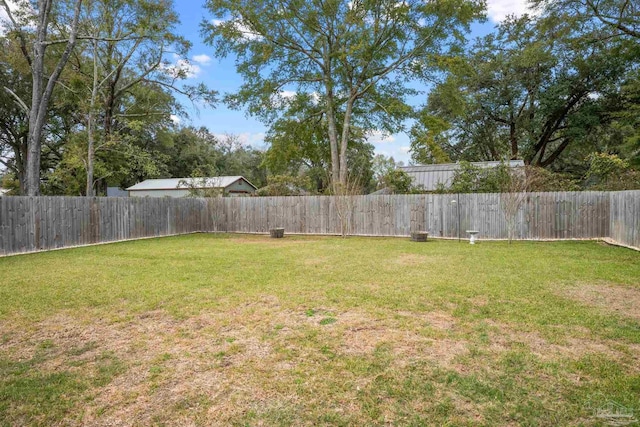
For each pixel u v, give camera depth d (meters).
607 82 20.23
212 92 19.86
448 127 17.19
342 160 17.80
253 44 16.47
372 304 4.32
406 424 2.05
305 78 17.86
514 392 2.36
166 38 17.47
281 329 3.54
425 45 16.44
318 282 5.52
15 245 9.08
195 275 6.12
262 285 5.35
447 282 5.42
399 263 7.20
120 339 3.37
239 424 2.07
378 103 18.14
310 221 14.46
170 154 32.09
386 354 2.95
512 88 23.22
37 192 12.78
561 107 21.89
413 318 3.81
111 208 11.91
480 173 13.81
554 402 2.24
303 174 30.59
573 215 11.22
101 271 6.55
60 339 3.38
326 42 17.39
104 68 19.33
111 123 20.08
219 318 3.89
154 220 13.70
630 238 9.01
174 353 3.04
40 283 5.60
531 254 8.20
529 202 11.54
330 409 2.21
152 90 20.86
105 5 16.47
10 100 20.19
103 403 2.31
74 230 10.62
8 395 2.41
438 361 2.81
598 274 5.84
